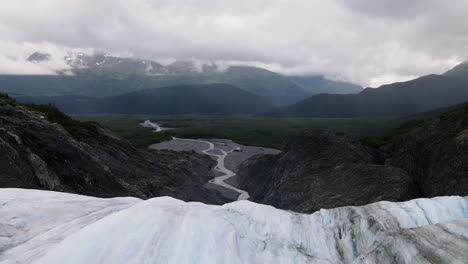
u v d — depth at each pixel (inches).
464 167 926.4
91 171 1245.7
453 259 381.7
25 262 386.6
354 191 1117.7
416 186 1114.7
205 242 439.2
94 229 414.3
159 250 408.8
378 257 426.6
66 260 373.4
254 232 547.8
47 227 513.3
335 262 518.9
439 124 1246.3
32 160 1015.0
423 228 448.1
